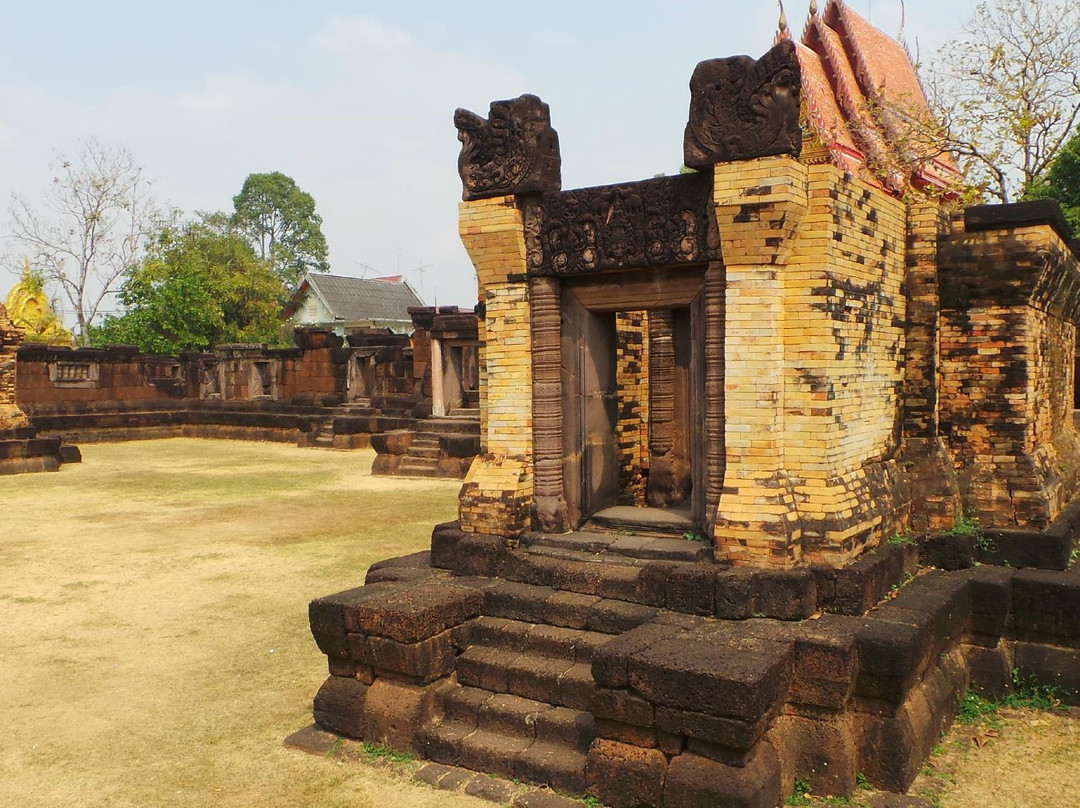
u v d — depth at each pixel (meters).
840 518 5.66
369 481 19.20
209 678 7.09
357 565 10.92
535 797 4.95
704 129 5.72
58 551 11.91
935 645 5.60
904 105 14.52
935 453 7.12
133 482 19.09
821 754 4.91
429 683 5.70
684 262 6.06
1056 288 7.72
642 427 8.50
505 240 6.64
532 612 5.95
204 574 10.52
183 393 33.50
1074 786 5.12
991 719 6.10
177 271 42.94
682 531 6.43
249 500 16.39
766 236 5.60
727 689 4.33
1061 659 6.35
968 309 7.20
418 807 4.95
